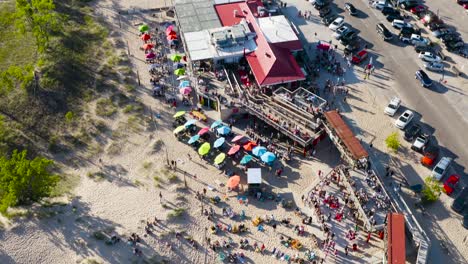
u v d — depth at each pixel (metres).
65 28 109.44
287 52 97.44
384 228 69.88
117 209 73.81
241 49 97.31
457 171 80.56
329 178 79.00
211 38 99.31
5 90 92.75
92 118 89.88
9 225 70.06
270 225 72.88
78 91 95.06
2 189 74.00
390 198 74.06
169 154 84.06
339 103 92.81
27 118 88.75
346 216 73.94
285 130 83.88
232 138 86.94
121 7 118.81
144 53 105.31
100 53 104.38
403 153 83.69
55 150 84.19
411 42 107.31
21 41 105.50
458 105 92.88
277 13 113.06
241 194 77.56
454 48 105.06
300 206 75.62
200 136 86.44
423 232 69.44
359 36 109.75
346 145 78.56
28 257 67.06
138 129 88.31
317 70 98.94
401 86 96.88
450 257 68.75
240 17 106.06
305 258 68.44
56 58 100.56
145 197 76.00
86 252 67.75
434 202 75.75
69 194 76.12
